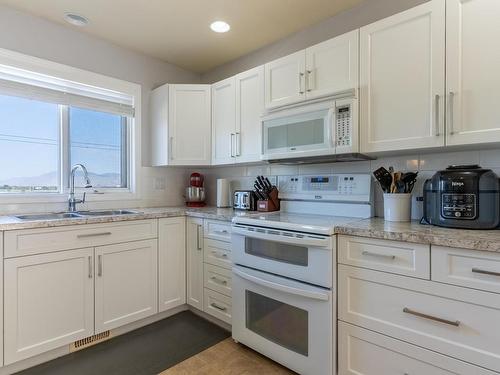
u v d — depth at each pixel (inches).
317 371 62.1
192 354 76.4
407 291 52.6
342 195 83.1
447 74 57.5
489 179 55.1
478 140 54.4
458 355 47.4
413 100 61.8
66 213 90.6
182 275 99.4
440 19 58.2
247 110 96.2
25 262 67.5
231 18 89.7
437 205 60.4
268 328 72.2
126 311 85.4
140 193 112.9
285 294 67.6
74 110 100.6
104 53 102.7
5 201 84.0
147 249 90.2
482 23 53.9
